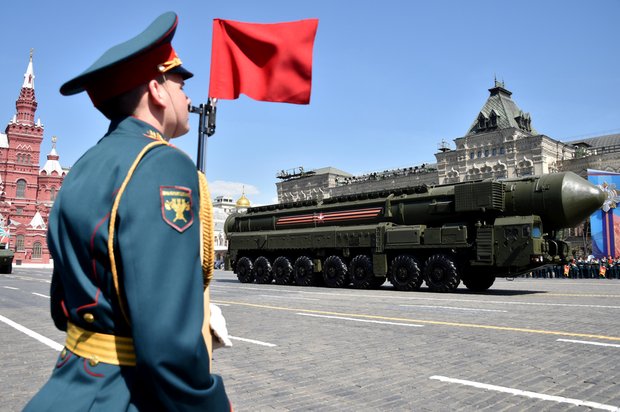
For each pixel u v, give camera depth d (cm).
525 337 776
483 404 446
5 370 601
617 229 3891
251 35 310
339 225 2077
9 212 7812
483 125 6162
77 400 126
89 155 144
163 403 117
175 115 159
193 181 138
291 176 8494
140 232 120
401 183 6888
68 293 137
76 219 131
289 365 608
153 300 115
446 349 694
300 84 303
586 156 5484
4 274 3612
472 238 1705
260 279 2350
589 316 1007
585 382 514
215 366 605
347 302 1359
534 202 1603
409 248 1795
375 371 573
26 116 8462
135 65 147
